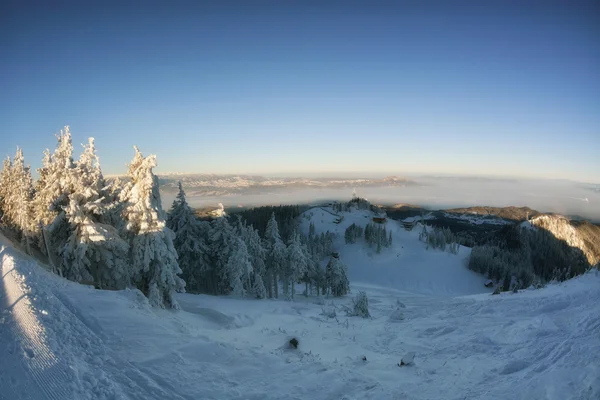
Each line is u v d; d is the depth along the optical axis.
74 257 24.73
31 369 10.32
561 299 20.20
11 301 15.60
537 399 8.60
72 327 13.61
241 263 40.16
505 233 184.75
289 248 50.91
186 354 13.16
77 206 24.38
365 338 19.80
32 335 12.34
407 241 164.00
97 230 24.34
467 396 9.99
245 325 26.17
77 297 16.88
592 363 9.28
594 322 13.48
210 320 26.38
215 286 45.31
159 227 25.75
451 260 143.12
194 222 42.12
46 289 17.41
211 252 42.94
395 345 17.64
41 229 27.69
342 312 35.78
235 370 12.53
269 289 50.53
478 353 14.22
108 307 16.23
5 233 36.66
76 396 9.20
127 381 10.52
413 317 25.27
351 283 100.94
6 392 9.30
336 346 17.91
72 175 25.58
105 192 27.55
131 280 27.27
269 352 14.95
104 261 25.58
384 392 10.95
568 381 8.78
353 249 149.50
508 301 23.25
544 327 14.84
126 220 26.70
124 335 13.85
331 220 188.25
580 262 163.88
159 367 11.81
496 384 10.38
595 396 7.86
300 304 39.69
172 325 16.44
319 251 133.00
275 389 11.23
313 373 12.47
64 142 26.84
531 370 10.59
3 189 43.22
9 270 20.33
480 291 122.56
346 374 12.44
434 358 14.62
